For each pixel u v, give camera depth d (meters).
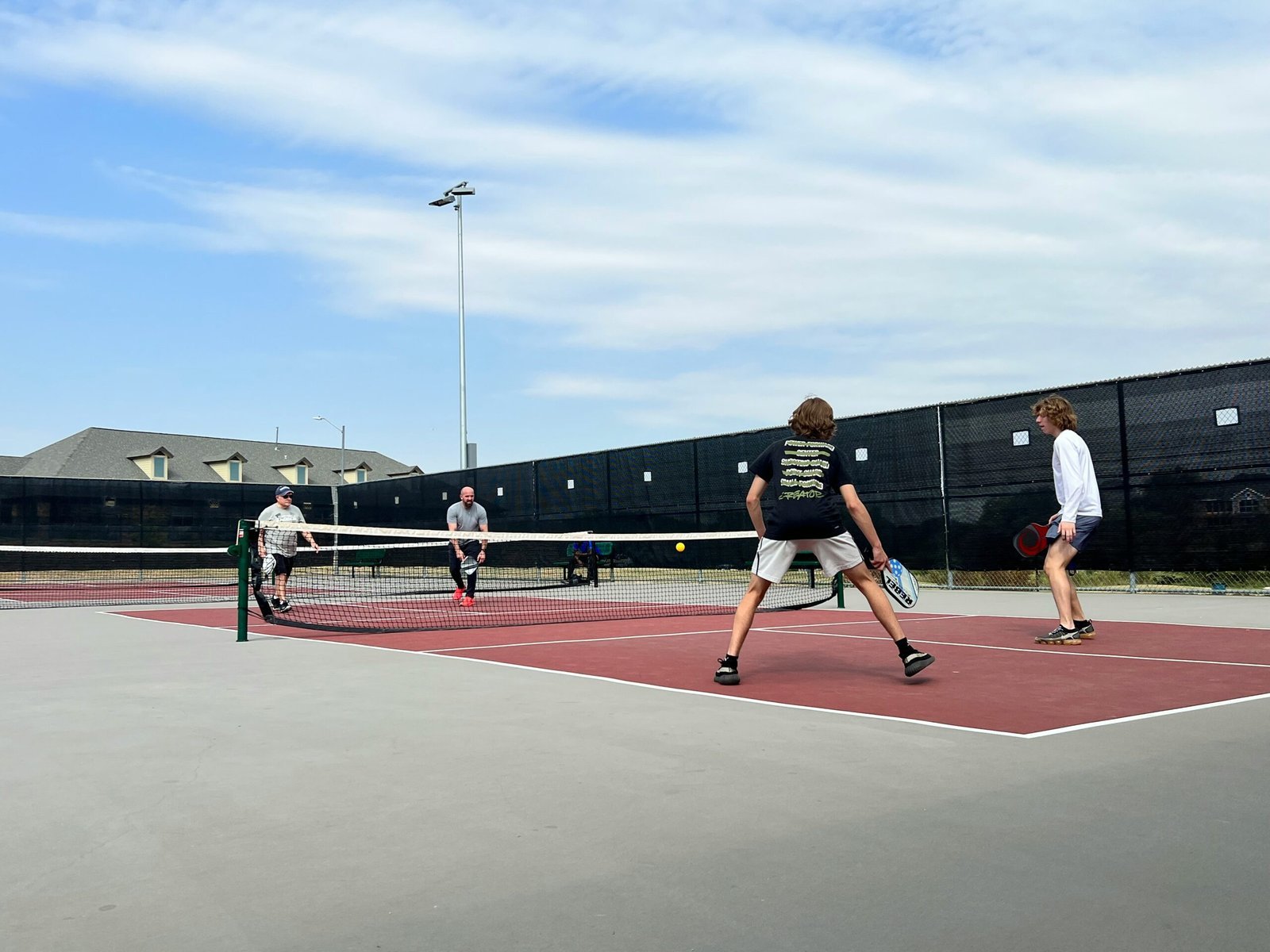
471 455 34.00
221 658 8.05
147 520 29.06
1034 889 2.76
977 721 4.99
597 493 21.55
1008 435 15.16
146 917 2.68
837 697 5.76
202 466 69.88
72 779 4.10
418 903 2.75
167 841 3.30
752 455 18.30
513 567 23.17
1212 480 13.05
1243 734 4.62
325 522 32.31
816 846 3.14
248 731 5.01
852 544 6.31
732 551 18.67
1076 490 7.98
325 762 4.35
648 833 3.30
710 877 2.90
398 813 3.57
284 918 2.66
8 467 68.69
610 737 4.75
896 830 3.29
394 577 25.97
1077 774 3.95
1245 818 3.36
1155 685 6.00
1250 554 12.67
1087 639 8.37
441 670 7.20
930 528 16.08
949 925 2.55
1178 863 2.95
